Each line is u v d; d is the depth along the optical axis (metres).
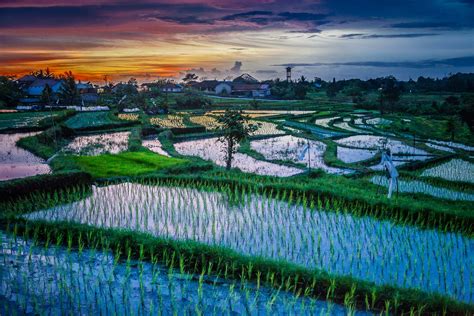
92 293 13.16
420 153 44.34
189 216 20.58
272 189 24.64
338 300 13.03
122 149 43.19
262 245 17.09
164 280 14.15
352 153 43.38
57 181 24.98
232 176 28.31
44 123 52.28
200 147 46.41
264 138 53.03
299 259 15.77
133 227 19.12
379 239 17.81
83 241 16.88
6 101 93.81
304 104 107.31
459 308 12.04
